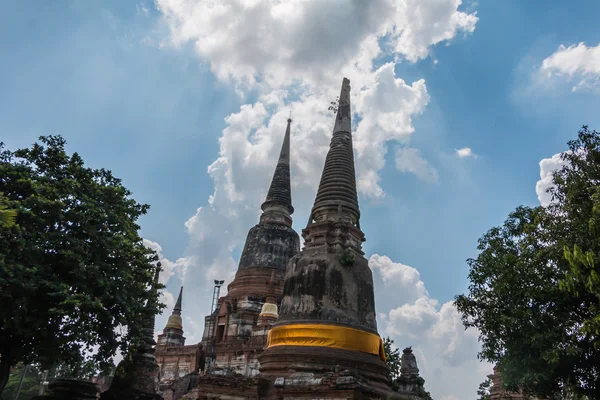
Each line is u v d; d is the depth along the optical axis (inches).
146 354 1332.4
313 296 1192.8
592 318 739.4
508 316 912.3
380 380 1143.6
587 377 888.3
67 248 1065.5
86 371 1357.0
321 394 977.5
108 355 1150.3
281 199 2369.6
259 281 2102.6
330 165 1492.4
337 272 1230.3
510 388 964.6
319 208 1407.5
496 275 977.5
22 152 1176.8
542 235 875.4
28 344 1072.2
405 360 1487.5
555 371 912.3
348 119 1610.5
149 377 1314.0
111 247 1138.0
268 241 2202.3
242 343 1915.6
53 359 1135.0
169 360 2288.4
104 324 1101.7
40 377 2650.1
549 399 1037.2
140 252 1227.2
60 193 1116.5
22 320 994.1
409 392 1411.2
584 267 743.7
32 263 999.0
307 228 1353.3
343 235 1311.5
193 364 2208.4
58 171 1193.4
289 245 2223.2
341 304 1186.0
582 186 825.5
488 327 947.3
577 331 816.9
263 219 2338.8
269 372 1127.6
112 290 1121.4
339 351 1109.1
